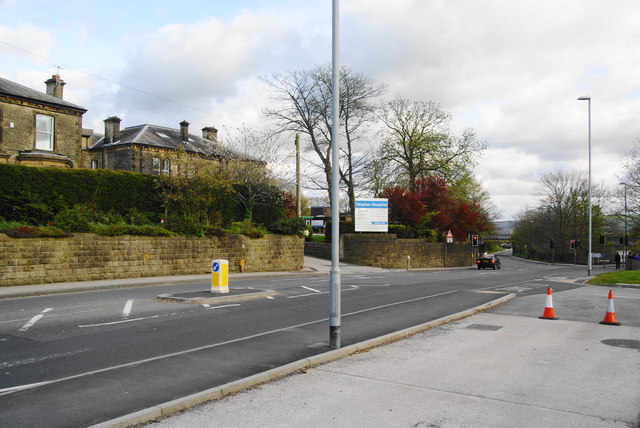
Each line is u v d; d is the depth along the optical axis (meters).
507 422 4.89
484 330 10.16
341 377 6.48
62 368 6.92
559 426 4.80
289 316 11.96
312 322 11.15
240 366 7.15
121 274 20.00
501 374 6.68
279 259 28.73
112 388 5.99
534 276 31.97
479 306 13.88
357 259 38.06
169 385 6.14
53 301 13.66
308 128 37.72
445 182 45.47
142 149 41.28
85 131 46.78
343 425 4.77
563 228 76.62
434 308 13.97
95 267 19.06
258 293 15.58
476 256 63.12
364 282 22.80
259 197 34.25
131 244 20.44
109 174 23.12
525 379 6.44
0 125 28.47
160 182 25.05
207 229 24.89
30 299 14.09
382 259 37.84
